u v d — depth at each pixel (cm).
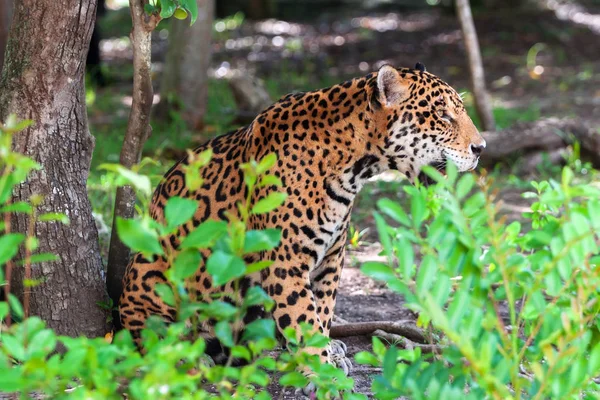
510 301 701
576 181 1933
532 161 2058
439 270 735
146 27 979
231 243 689
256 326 710
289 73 3578
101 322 1034
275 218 934
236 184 968
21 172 664
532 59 3675
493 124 2342
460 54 3897
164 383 621
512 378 691
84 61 999
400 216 709
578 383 682
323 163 941
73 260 1007
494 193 718
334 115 944
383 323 1152
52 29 962
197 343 653
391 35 4338
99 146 2183
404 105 945
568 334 679
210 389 943
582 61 3706
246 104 2417
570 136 2108
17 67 977
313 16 5119
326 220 947
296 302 937
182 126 2311
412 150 959
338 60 3875
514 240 866
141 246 653
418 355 747
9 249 650
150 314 986
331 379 867
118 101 2955
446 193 723
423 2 5184
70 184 1005
